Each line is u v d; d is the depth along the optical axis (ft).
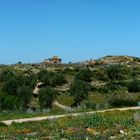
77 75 597.11
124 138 122.11
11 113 216.54
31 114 209.26
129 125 149.89
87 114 167.53
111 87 519.19
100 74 629.92
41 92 392.88
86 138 121.29
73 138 122.72
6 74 574.97
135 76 652.48
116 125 150.30
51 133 135.44
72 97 447.42
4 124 167.12
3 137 130.31
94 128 145.18
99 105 262.26
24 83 480.64
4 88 417.08
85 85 443.73
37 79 573.33
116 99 292.81
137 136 125.08
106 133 131.64
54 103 419.13
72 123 155.12
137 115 169.58
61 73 619.67
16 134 138.41
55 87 540.11
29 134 138.51
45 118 190.49
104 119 158.81
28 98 379.35
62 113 214.07
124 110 216.95
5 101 291.58
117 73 624.59
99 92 487.20
